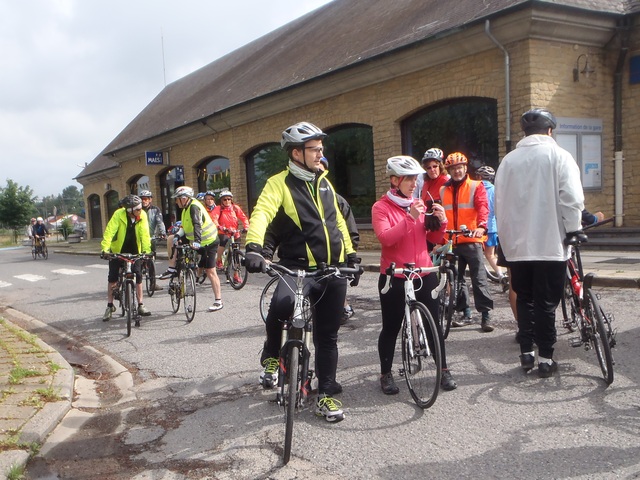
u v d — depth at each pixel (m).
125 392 5.13
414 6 14.80
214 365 5.70
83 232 39.03
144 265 10.11
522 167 4.38
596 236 11.20
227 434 3.98
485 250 7.68
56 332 8.01
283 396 3.79
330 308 4.00
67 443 4.02
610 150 11.48
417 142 13.21
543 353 4.44
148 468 3.57
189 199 8.33
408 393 4.43
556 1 10.19
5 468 3.49
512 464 3.22
